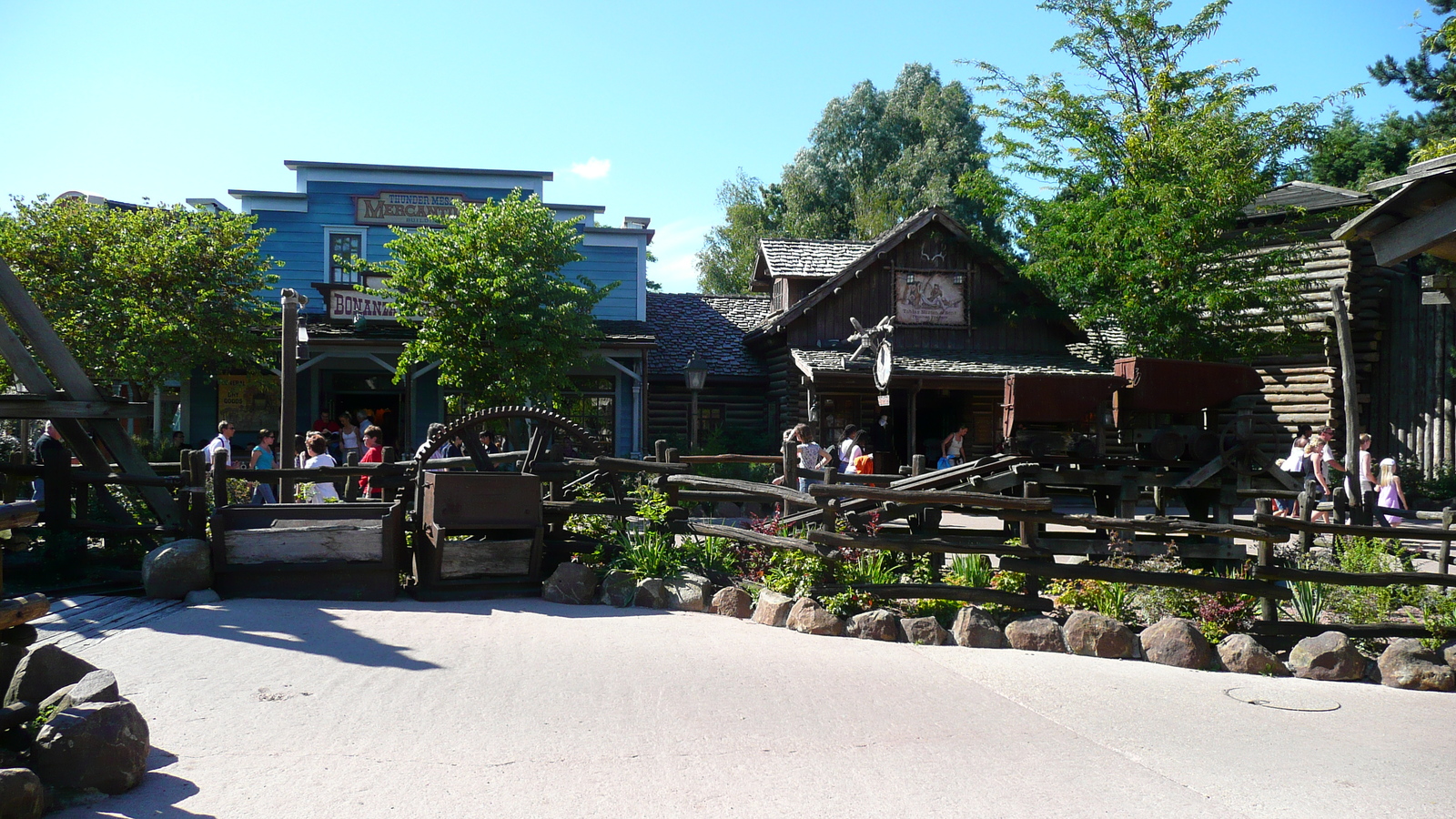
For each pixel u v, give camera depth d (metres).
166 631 6.43
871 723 5.28
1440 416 21.91
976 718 5.52
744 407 26.48
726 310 29.44
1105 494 10.73
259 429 22.80
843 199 46.62
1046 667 6.89
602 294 21.30
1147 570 8.55
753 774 4.43
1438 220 6.16
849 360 22.48
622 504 9.19
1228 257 21.55
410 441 22.61
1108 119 22.39
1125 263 21.44
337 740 4.57
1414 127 30.16
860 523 8.27
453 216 22.33
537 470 9.55
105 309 18.61
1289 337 21.47
